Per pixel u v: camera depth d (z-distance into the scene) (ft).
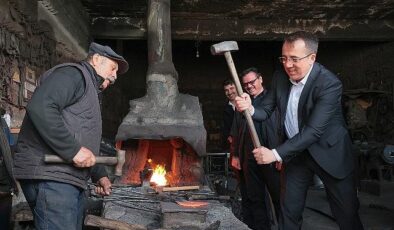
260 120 10.97
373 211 19.71
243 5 30.40
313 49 9.50
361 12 32.86
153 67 19.26
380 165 26.43
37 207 7.27
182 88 42.22
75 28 27.17
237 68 43.04
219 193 20.15
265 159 9.48
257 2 29.84
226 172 27.14
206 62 42.39
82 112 7.43
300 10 31.96
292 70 9.71
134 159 18.42
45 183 7.22
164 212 9.87
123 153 7.67
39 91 6.95
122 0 28.50
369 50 38.96
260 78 13.99
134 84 41.19
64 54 24.45
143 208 12.27
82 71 7.47
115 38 32.35
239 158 14.75
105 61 7.97
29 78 18.17
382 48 37.70
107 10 30.53
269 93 11.16
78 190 7.64
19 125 17.07
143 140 18.62
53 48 21.98
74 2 26.91
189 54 42.37
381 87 37.42
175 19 33.24
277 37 33.99
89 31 31.63
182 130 17.16
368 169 27.86
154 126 17.29
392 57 36.68
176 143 17.98
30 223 13.17
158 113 17.92
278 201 13.82
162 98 18.35
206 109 42.01
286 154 9.46
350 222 10.38
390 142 35.04
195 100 18.61
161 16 21.25
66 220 7.29
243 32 33.78
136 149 18.58
